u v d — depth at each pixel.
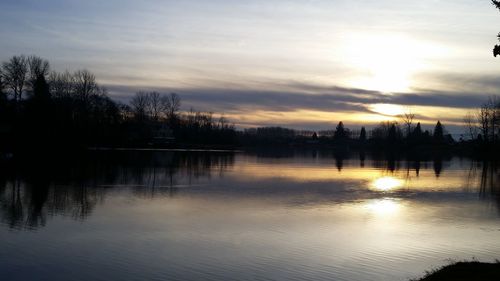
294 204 44.78
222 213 39.12
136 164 90.88
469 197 53.41
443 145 195.88
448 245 30.00
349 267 25.06
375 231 33.59
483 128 149.25
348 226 35.06
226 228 33.38
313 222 36.16
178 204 43.38
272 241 30.02
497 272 20.11
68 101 125.88
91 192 49.75
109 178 63.66
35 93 108.12
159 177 67.75
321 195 51.88
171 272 23.91
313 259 26.34
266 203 44.97
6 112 102.81
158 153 139.00
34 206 40.78
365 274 23.97
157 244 28.89
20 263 24.97
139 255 26.59
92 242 29.12
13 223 33.91
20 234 30.80
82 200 44.44
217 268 24.59
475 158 148.88
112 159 101.50
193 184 60.00
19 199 44.16
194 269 24.38
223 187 57.34
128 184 57.62
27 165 78.31
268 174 78.25
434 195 54.78
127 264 25.02
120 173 71.19
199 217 37.16
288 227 34.12
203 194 50.53
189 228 33.19
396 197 52.16
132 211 39.34
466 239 31.73
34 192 48.75
